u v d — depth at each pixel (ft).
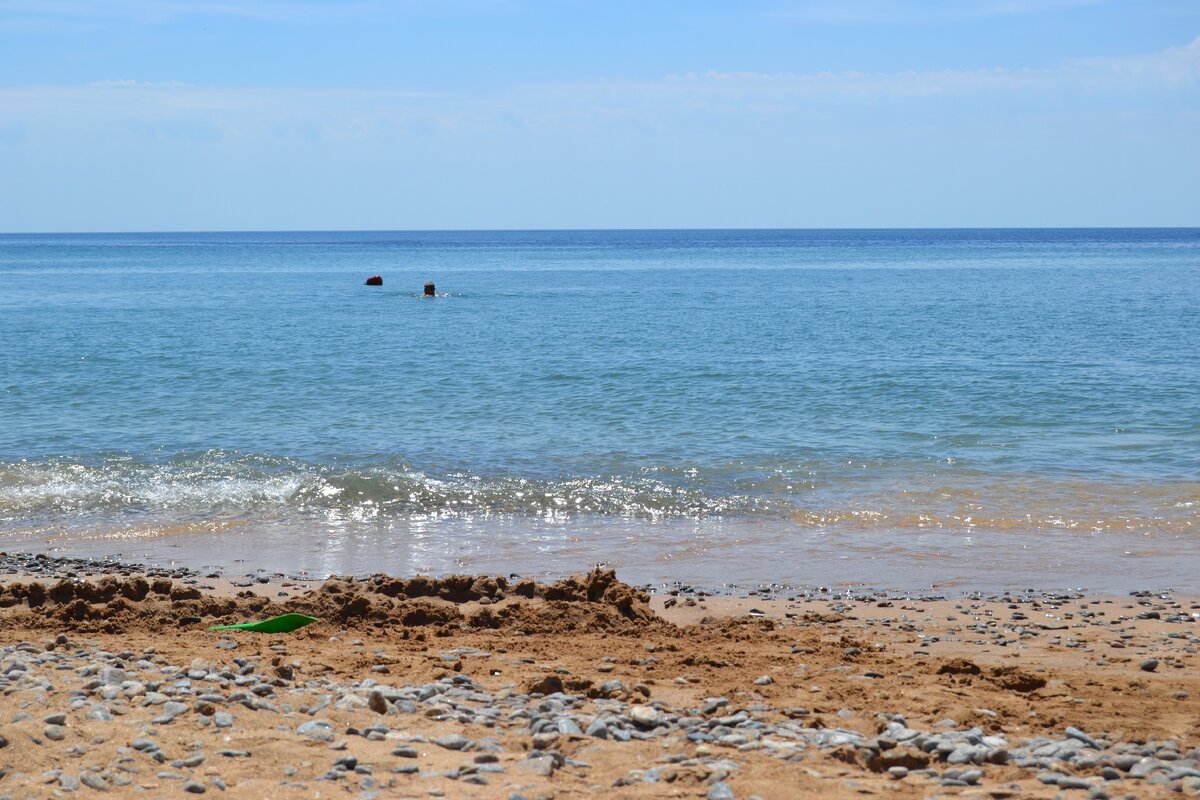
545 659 31.14
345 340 134.00
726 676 29.32
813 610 38.37
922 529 51.90
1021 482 60.34
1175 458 65.41
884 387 92.43
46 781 19.95
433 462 65.46
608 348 124.47
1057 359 110.93
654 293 238.07
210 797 19.58
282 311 183.32
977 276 310.04
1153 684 28.76
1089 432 73.36
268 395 90.38
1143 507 55.21
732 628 35.12
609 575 38.45
